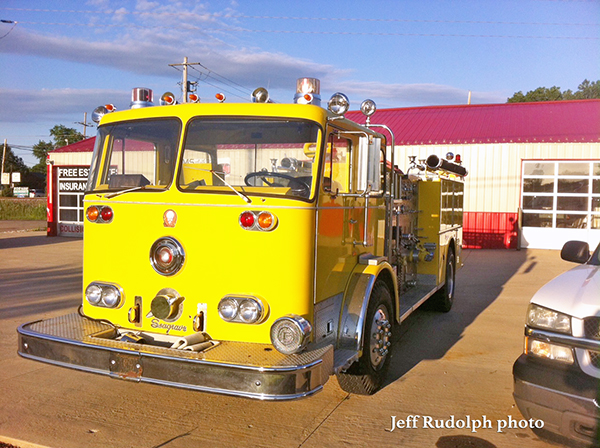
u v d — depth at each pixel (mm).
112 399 4758
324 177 4066
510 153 17422
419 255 7648
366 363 4668
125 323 4242
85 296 4402
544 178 17266
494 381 5316
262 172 4090
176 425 4250
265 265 3812
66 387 5027
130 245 4203
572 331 3584
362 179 4164
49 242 19297
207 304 3951
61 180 21875
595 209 16844
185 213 4000
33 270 12117
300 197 3836
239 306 3824
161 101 4840
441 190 7570
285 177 4035
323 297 4109
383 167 5422
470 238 17906
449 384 5230
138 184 4328
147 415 4430
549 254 16078
